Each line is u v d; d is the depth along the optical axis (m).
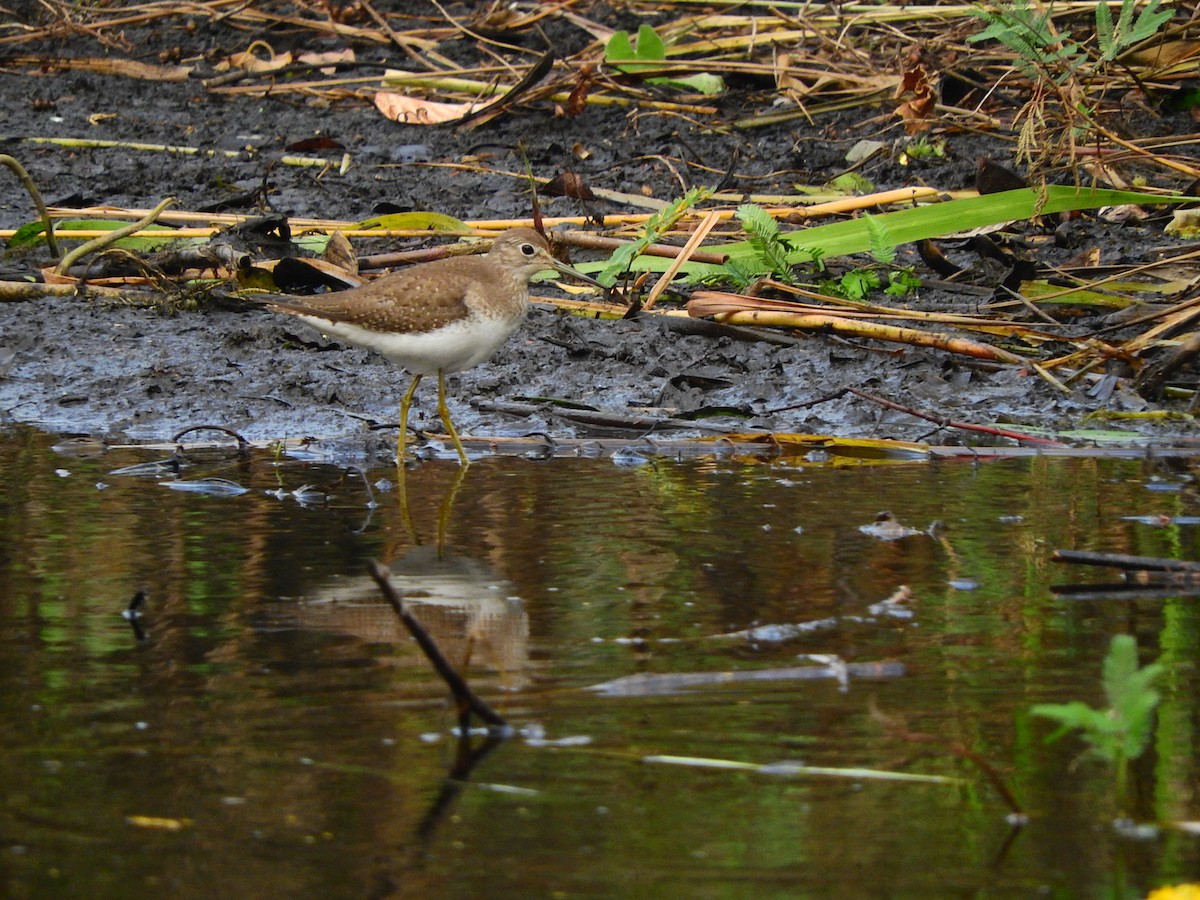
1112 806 5.65
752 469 10.98
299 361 13.88
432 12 25.59
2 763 5.93
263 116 21.88
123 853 5.25
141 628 7.46
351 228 16.23
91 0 26.34
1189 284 13.88
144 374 13.46
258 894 5.00
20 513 9.62
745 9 24.06
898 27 22.25
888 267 15.50
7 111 22.00
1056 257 15.42
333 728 6.27
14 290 15.39
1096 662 6.96
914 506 9.77
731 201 17.34
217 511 9.72
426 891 5.02
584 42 23.67
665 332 14.09
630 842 5.35
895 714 6.41
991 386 12.86
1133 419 12.20
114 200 18.03
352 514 9.66
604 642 7.27
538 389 13.09
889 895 5.02
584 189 17.42
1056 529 9.20
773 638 7.30
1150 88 18.47
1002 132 19.16
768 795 5.72
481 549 8.84
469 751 6.07
